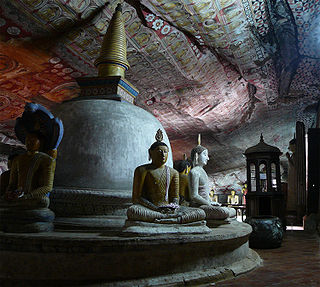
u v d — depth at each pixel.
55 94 13.88
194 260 4.01
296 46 14.15
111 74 7.23
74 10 9.25
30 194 4.26
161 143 4.77
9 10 8.91
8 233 3.97
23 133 5.13
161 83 15.02
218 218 6.36
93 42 10.81
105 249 3.51
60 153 5.63
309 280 4.19
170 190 4.80
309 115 21.77
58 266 3.49
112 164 5.54
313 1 11.06
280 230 7.62
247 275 4.45
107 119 5.89
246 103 19.92
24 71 11.90
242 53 13.95
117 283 3.47
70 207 5.25
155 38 11.49
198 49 13.05
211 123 20.88
